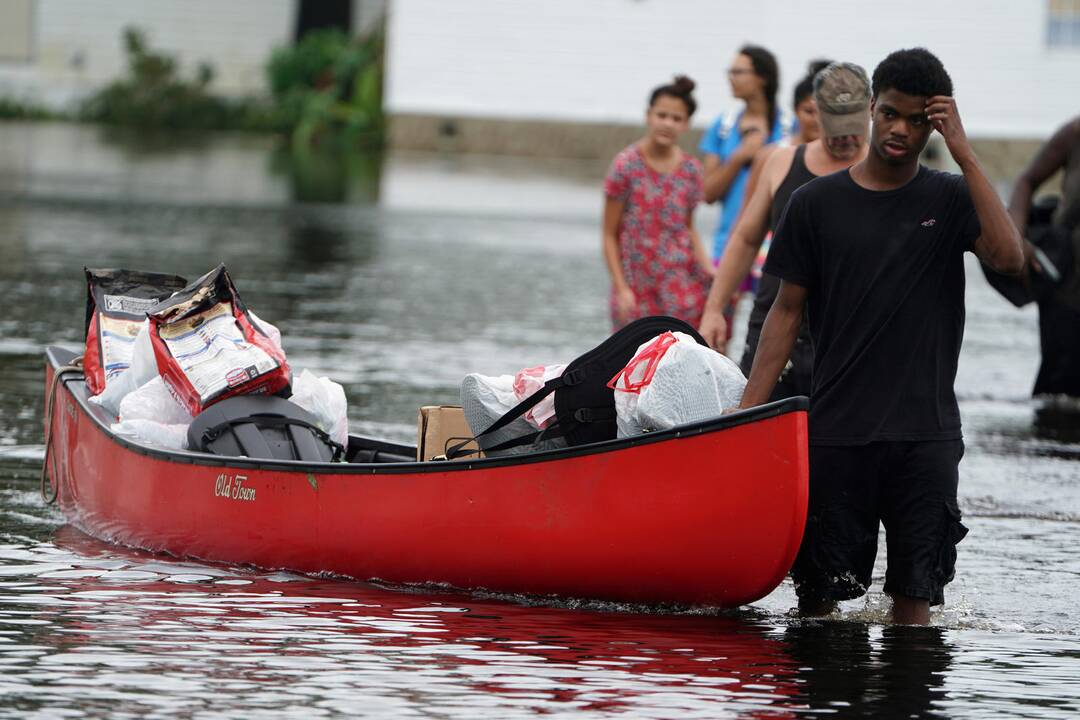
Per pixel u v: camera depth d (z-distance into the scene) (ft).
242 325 84.58
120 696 56.18
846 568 70.74
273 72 538.88
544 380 75.31
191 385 81.76
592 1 443.32
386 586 74.13
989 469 107.65
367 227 262.88
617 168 121.49
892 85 67.77
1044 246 135.13
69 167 361.71
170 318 84.79
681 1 436.35
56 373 91.61
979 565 82.33
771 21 424.87
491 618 68.69
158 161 400.26
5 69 577.84
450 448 80.43
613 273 122.83
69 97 576.20
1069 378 137.39
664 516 67.56
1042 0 418.72
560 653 63.36
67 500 88.48
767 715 56.39
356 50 526.16
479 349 147.54
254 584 73.87
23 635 63.36
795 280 70.64
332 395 84.94
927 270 69.15
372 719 54.54
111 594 70.90
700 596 68.90
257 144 495.00
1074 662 64.80
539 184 371.56
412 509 72.84
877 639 67.62
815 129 104.12
